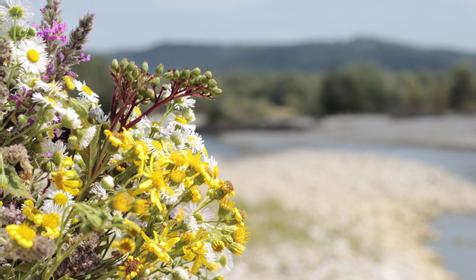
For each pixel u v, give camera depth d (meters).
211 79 1.31
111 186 1.23
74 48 1.35
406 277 13.03
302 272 12.40
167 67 1.31
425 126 78.06
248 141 65.69
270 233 15.46
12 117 1.25
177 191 1.34
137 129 1.38
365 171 32.56
